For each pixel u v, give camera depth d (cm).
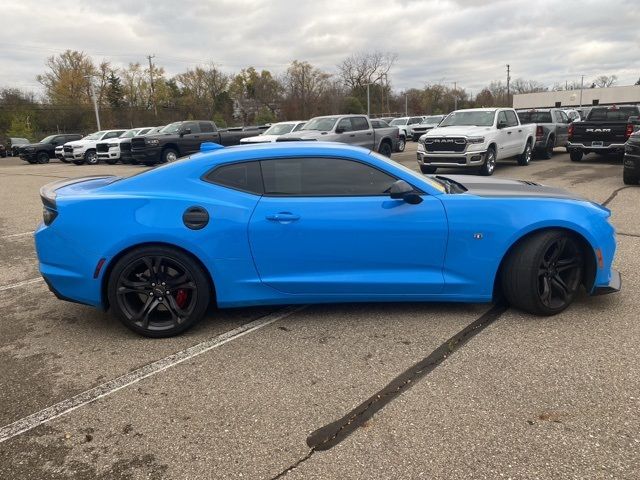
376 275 391
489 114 1424
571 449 250
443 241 387
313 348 365
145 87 8194
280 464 248
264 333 391
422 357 346
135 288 382
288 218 377
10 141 4172
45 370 347
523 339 367
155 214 372
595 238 398
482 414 280
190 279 382
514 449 252
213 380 326
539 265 391
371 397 301
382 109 8725
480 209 387
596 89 8006
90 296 383
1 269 603
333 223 379
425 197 390
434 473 238
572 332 376
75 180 465
